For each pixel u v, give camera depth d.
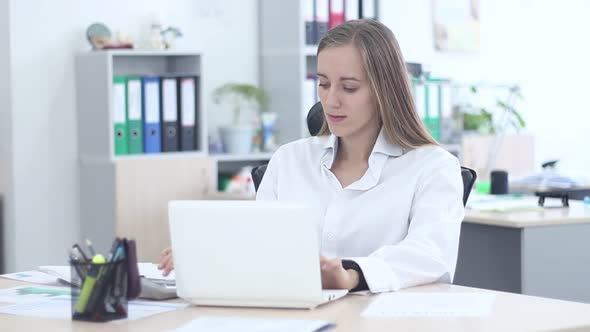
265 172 2.64
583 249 3.79
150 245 4.73
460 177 2.40
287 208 1.91
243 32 5.35
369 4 5.43
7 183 4.77
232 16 5.31
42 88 4.77
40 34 4.75
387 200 2.38
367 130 2.42
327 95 2.34
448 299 2.00
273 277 1.93
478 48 6.29
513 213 3.88
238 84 5.25
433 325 1.76
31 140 4.75
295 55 5.19
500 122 6.18
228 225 1.95
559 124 6.78
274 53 5.32
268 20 5.34
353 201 2.41
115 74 4.97
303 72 5.18
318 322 1.77
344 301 2.01
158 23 4.96
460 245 3.99
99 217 4.75
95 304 1.86
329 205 2.44
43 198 4.80
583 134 6.91
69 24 4.82
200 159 4.86
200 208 1.96
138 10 5.01
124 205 4.64
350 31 2.34
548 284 3.73
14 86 4.70
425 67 5.67
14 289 2.26
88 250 1.97
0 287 2.29
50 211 4.82
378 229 2.38
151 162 4.71
